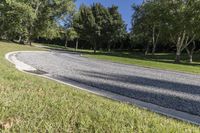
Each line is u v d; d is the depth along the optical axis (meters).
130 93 11.67
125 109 7.01
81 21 84.00
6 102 6.29
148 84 15.03
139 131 5.39
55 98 7.37
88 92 10.38
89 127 5.40
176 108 9.50
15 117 5.57
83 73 17.50
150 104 9.80
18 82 9.21
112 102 7.98
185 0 49.00
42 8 68.44
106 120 5.84
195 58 60.28
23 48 44.59
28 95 7.32
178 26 48.06
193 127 6.27
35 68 18.06
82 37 85.12
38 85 9.26
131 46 91.25
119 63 32.44
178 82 17.38
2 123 5.24
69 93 8.53
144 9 63.41
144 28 68.75
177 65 35.44
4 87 8.05
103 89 12.06
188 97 11.91
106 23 83.94
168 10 49.91
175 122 6.52
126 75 18.73
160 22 52.03
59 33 78.25
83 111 6.34
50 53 42.03
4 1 60.25
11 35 68.19
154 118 6.54
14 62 20.12
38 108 6.18
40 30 69.19
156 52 84.88
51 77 14.41
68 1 70.94
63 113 6.03
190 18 46.62
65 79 14.18
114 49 95.31
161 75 21.39
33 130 5.04
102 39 84.38
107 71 20.36
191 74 25.03
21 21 62.44
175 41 52.50
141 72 22.47
